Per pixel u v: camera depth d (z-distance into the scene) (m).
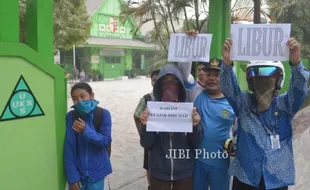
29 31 2.62
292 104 2.49
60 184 2.85
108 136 3.04
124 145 7.65
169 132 2.96
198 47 3.08
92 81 32.16
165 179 2.96
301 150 6.00
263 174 2.50
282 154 2.52
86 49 33.56
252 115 2.58
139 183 5.25
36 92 2.52
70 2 14.76
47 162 2.67
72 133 2.91
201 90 3.49
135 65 41.22
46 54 2.65
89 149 2.98
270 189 2.50
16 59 2.35
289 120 2.56
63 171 2.89
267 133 2.53
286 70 5.91
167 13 8.51
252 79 2.57
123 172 5.76
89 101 2.98
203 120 3.25
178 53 3.13
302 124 7.45
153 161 3.01
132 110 13.24
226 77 2.62
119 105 14.69
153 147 3.01
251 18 8.77
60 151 2.82
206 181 3.32
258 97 2.56
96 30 35.09
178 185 3.04
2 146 2.30
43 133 2.61
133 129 9.51
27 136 2.47
